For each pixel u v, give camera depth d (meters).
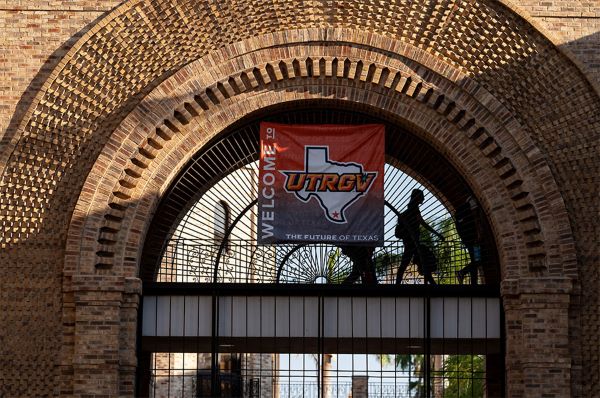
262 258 34.09
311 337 30.17
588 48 29.09
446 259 31.59
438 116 29.78
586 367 28.98
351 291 30.23
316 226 30.17
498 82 29.55
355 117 30.61
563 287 28.77
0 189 28.73
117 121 29.28
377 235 30.14
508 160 29.31
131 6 28.69
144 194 29.34
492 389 31.39
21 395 28.52
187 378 44.50
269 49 29.50
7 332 28.70
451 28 29.36
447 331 30.14
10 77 28.91
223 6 29.09
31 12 29.12
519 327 29.19
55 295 28.88
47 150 28.92
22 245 28.95
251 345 31.86
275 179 30.28
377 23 29.56
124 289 28.78
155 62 29.34
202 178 31.05
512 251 29.36
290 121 30.73
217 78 29.42
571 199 29.30
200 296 30.20
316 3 29.31
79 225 28.75
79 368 28.30
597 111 29.09
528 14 28.94
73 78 28.81
